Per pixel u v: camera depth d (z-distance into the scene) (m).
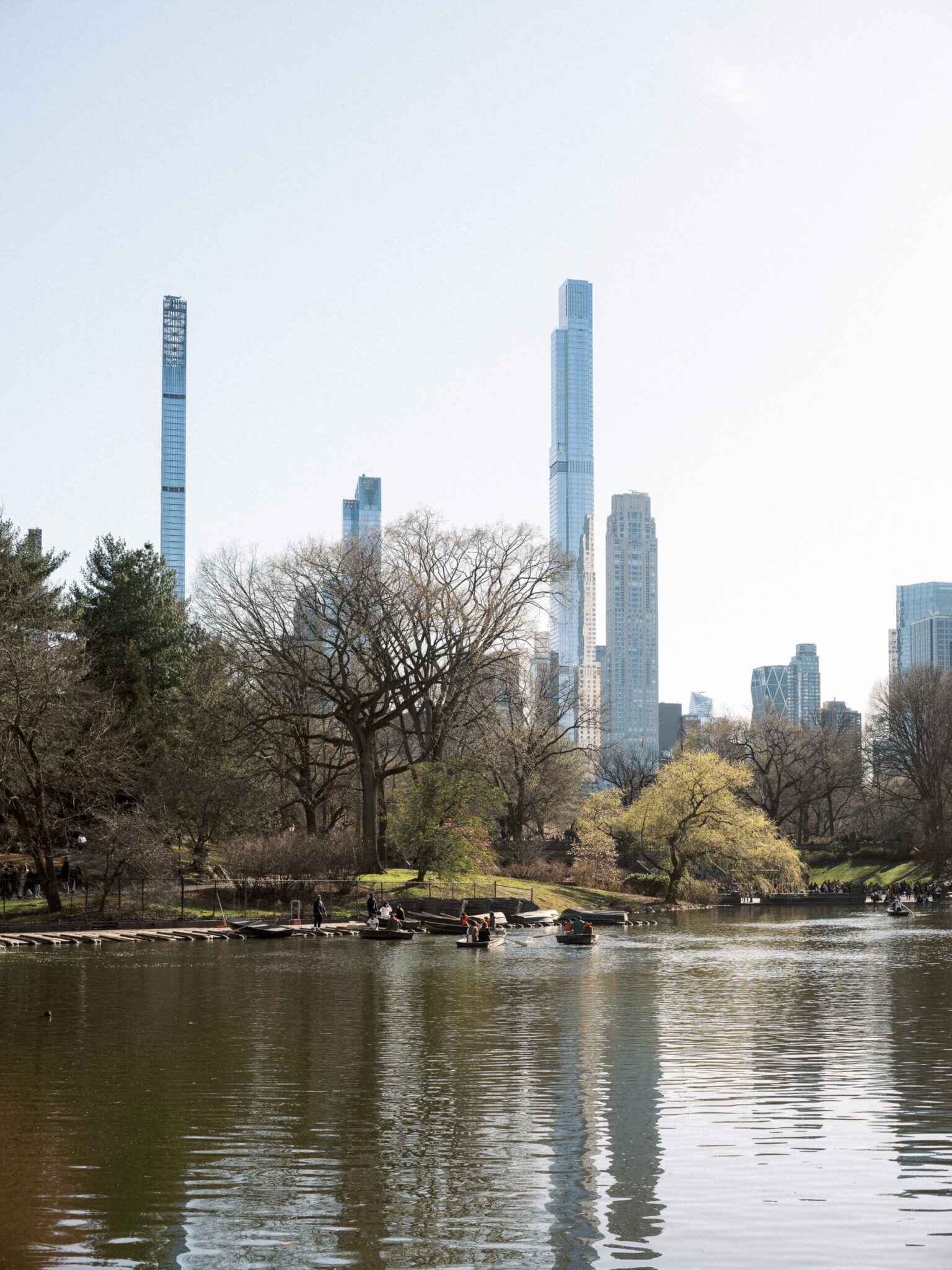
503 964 45.22
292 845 68.69
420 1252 12.50
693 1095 20.17
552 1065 23.08
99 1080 21.45
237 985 36.75
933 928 71.81
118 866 57.81
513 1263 12.20
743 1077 21.81
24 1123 18.14
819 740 144.38
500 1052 24.55
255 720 71.75
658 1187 14.77
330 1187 14.77
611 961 46.84
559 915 78.81
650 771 143.38
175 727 78.25
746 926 75.44
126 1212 13.80
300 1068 22.75
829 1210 13.84
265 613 74.00
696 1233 13.05
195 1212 13.80
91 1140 17.05
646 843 96.75
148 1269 12.03
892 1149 16.52
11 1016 29.83
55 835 71.06
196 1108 19.17
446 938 59.28
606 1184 14.88
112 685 74.44
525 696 89.94
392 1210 13.88
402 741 86.06
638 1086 20.97
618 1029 27.78
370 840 75.75
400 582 74.00
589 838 100.94
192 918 59.00
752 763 143.88
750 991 36.06
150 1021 28.95
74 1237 12.98
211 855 72.62
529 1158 16.08
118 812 60.97
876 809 147.38
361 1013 30.42
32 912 57.31
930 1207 13.93
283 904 66.94
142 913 58.34
